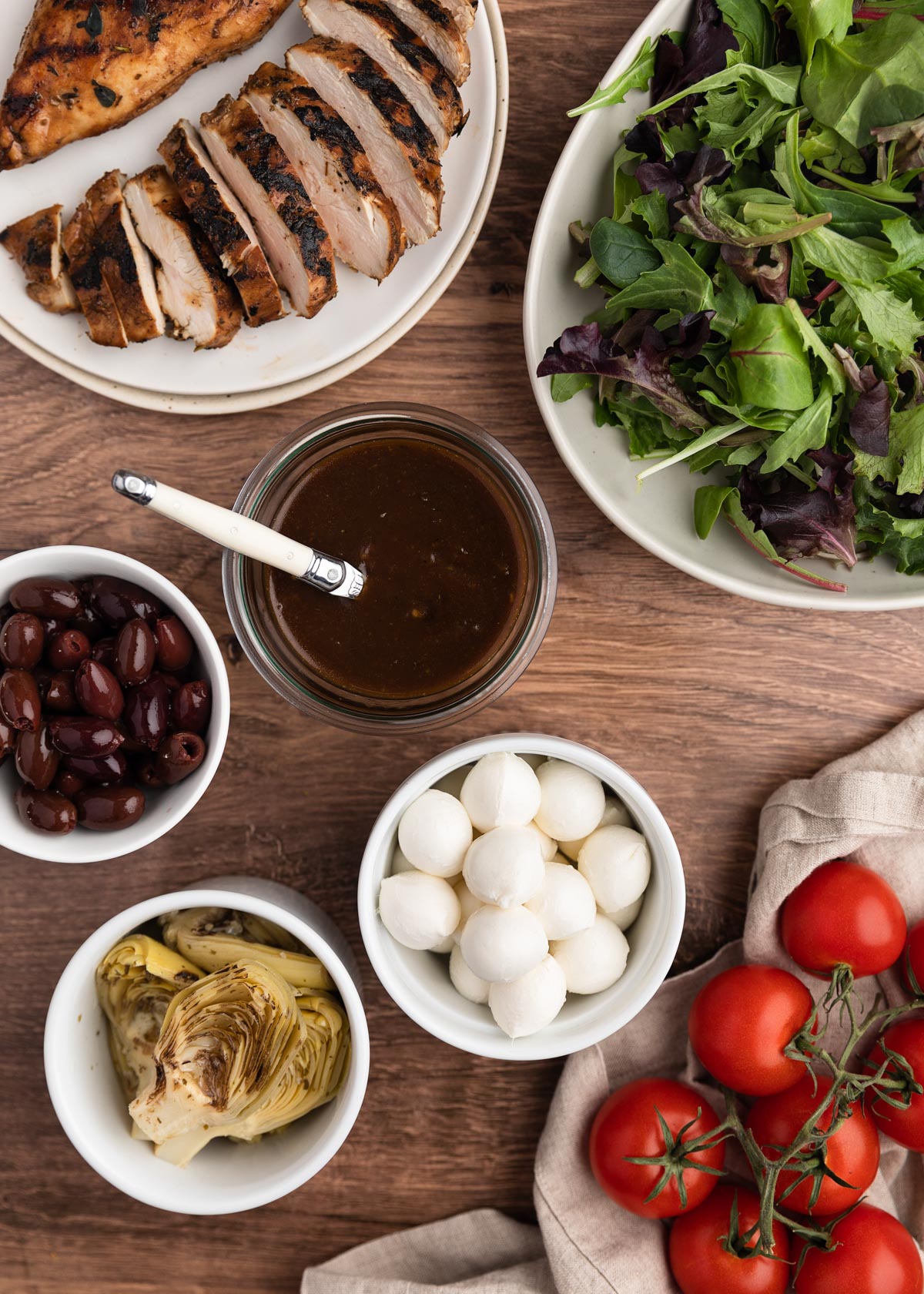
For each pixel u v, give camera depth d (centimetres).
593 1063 55
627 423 53
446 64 52
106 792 49
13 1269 56
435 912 50
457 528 53
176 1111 50
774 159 51
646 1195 52
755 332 49
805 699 57
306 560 49
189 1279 57
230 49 52
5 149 51
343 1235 57
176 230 51
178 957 53
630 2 54
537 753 52
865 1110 55
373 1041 57
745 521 53
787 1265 54
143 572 49
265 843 56
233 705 55
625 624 56
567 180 51
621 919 53
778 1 50
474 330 55
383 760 56
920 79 49
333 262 52
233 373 53
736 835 57
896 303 50
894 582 54
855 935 53
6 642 49
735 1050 53
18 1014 56
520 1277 55
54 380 54
